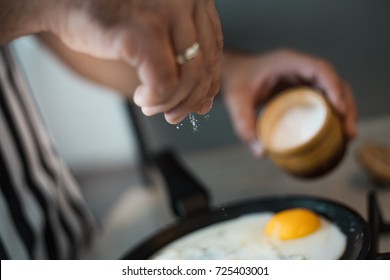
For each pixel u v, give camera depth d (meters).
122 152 1.30
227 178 0.84
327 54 0.92
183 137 1.01
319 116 0.64
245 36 0.94
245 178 0.82
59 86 1.26
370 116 0.93
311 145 0.62
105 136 1.29
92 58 0.87
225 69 0.78
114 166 1.30
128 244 0.71
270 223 0.56
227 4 0.92
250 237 0.56
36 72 1.25
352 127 0.66
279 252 0.53
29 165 0.74
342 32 0.91
